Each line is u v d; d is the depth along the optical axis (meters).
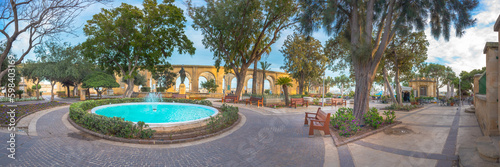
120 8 16.30
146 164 3.83
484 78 7.75
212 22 17.80
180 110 12.50
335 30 9.70
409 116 10.60
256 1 16.78
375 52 8.11
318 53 25.92
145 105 14.30
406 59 16.28
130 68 19.11
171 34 19.30
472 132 6.38
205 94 30.44
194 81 39.69
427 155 4.22
